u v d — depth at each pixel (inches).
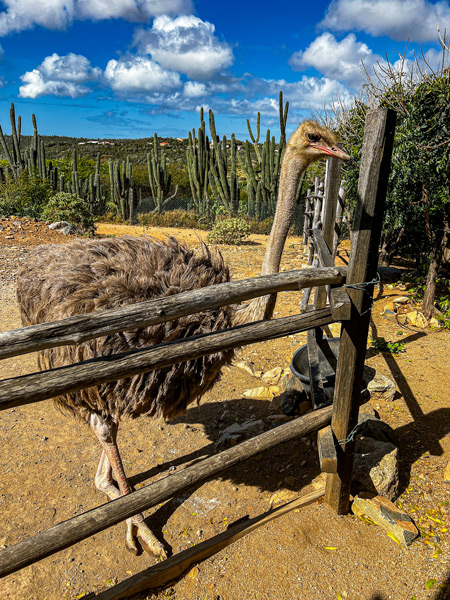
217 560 95.1
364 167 84.4
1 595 90.4
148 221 719.7
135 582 88.4
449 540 98.1
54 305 95.8
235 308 107.9
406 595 87.0
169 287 96.8
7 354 59.2
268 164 633.6
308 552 95.8
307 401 145.8
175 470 124.9
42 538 69.7
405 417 142.1
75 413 101.8
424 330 213.0
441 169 209.0
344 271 91.5
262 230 586.6
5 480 119.3
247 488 118.5
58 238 449.4
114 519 75.8
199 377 100.0
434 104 208.7
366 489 109.2
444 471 117.3
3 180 685.3
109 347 90.4
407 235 292.5
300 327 88.7
